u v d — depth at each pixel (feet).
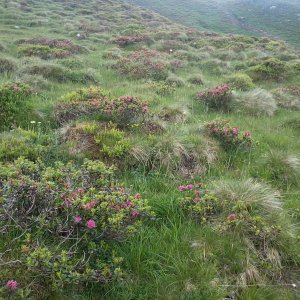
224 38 100.89
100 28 101.60
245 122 37.06
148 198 19.74
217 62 70.90
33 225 15.10
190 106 40.29
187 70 65.41
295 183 24.93
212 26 172.35
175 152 24.63
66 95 33.86
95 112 29.09
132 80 52.31
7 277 12.58
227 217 17.92
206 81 56.44
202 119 36.24
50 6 131.54
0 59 45.62
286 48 100.12
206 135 28.76
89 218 15.03
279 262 16.56
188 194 20.20
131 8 156.46
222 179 22.44
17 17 101.40
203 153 25.68
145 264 14.97
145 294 13.73
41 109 30.42
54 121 29.45
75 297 13.21
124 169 23.04
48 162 22.21
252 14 208.64
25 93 32.76
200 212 18.13
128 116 28.73
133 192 20.34
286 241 17.57
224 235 17.11
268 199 19.75
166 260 15.34
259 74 63.46
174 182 22.48
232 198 19.49
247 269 15.66
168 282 14.35
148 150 24.43
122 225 15.43
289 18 195.83
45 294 12.80
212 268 15.11
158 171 23.34
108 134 25.31
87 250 14.82
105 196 15.89
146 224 17.51
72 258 14.14
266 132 34.45
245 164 26.32
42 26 97.86
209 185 21.58
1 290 11.35
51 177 16.99
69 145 23.88
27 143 23.35
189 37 101.81
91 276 13.12
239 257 16.05
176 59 69.00
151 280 14.52
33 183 15.64
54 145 23.97
